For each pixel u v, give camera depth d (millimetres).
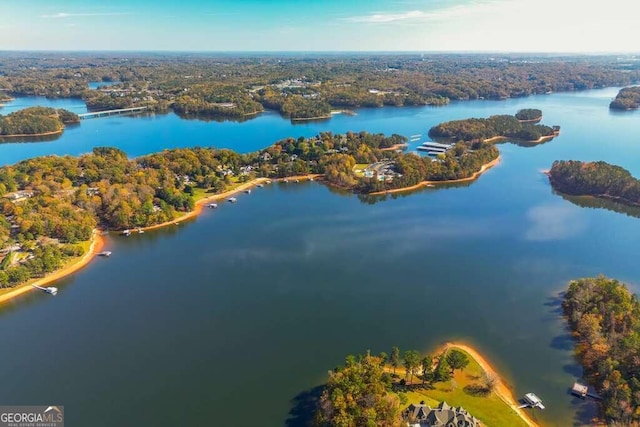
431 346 146875
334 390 114438
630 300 155000
